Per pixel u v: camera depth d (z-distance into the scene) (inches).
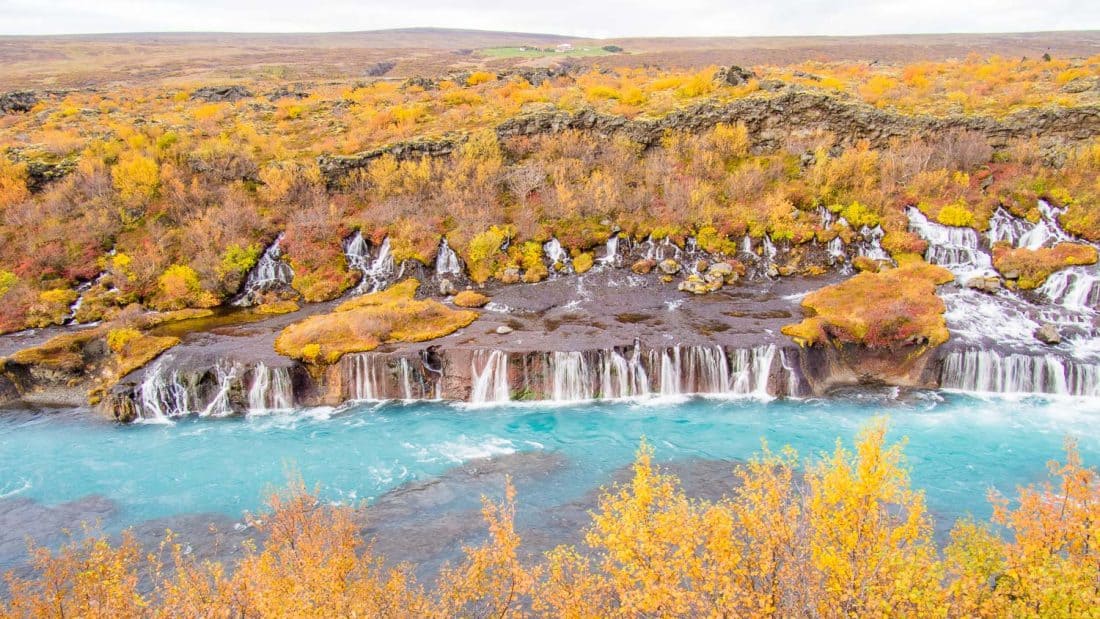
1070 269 1710.1
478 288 1937.7
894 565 554.9
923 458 1168.8
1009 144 2170.3
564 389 1465.3
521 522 1007.6
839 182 2124.8
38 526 1045.8
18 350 1594.5
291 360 1462.8
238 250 1987.0
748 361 1449.3
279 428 1365.7
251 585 631.8
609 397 1467.8
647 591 564.4
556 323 1663.4
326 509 1048.8
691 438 1272.1
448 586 757.9
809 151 2279.8
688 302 1781.5
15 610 679.1
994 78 2674.7
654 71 3922.2
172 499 1116.5
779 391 1437.0
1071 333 1503.4
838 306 1670.8
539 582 809.5
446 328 1619.1
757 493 733.3
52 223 2092.8
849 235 1990.7
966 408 1347.2
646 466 688.4
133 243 2058.3
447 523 1011.3
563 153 2365.9
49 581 703.1
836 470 582.9
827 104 2326.5
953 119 2230.6
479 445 1273.4
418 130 2517.2
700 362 1464.1
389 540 969.5
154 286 1910.7
